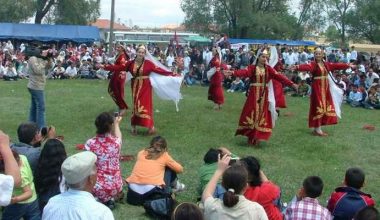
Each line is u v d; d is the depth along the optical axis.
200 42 53.03
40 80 10.52
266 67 10.64
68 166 3.47
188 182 8.11
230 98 19.05
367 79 20.02
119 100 13.40
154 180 6.93
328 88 12.02
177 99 11.67
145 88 11.37
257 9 54.69
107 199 6.69
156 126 12.46
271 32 55.44
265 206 5.30
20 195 4.90
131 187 6.99
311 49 36.03
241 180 4.32
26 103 15.62
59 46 40.28
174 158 9.55
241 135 11.19
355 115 16.09
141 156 7.21
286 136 11.89
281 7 55.38
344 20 62.22
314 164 9.48
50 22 50.53
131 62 11.41
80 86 21.27
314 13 58.91
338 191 5.52
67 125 12.23
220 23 54.16
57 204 3.45
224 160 4.71
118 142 6.84
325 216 5.04
